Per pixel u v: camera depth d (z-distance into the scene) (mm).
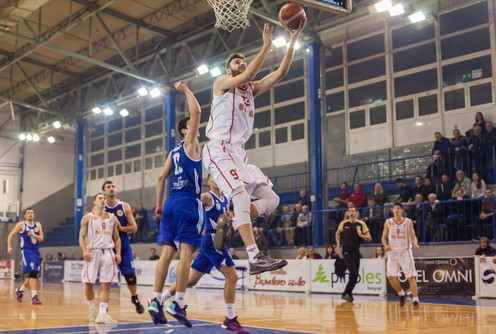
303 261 13836
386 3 13641
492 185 13930
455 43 16078
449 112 16047
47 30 19625
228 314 5309
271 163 20203
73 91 25031
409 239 9367
